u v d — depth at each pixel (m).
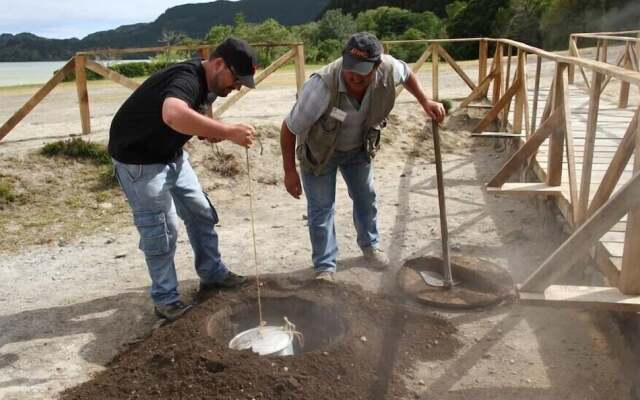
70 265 4.92
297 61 8.47
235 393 2.84
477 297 3.84
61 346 3.59
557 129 4.58
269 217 6.05
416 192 6.73
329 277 4.07
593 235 2.95
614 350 3.25
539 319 3.64
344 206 6.28
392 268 4.49
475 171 7.66
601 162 5.68
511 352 3.31
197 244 4.04
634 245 2.92
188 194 3.81
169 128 3.34
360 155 4.08
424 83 13.83
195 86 3.23
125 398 2.94
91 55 8.00
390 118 9.47
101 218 6.12
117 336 3.70
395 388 2.96
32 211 6.25
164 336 3.39
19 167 6.81
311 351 3.42
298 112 3.57
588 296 2.99
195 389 2.89
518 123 7.49
